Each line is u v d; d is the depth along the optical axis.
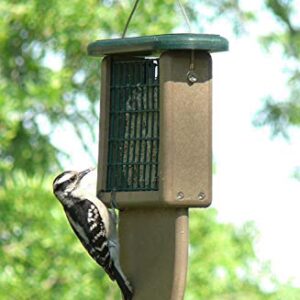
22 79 20.34
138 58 12.53
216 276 19.25
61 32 19.59
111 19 19.42
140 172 12.40
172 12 19.56
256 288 19.97
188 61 12.02
